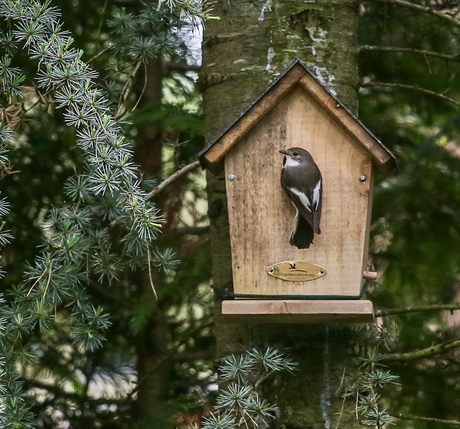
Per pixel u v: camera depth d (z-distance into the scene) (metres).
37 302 8.86
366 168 8.85
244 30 9.92
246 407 8.52
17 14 8.62
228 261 9.69
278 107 8.96
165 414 12.66
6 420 8.55
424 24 14.34
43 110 13.52
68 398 13.61
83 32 13.85
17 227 13.57
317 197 8.73
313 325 9.31
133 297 14.02
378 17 14.33
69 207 9.88
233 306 8.58
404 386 12.94
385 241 14.47
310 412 9.15
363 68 14.53
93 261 9.62
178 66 15.07
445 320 14.59
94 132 8.50
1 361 8.69
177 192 14.43
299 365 9.23
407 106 14.60
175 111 13.12
